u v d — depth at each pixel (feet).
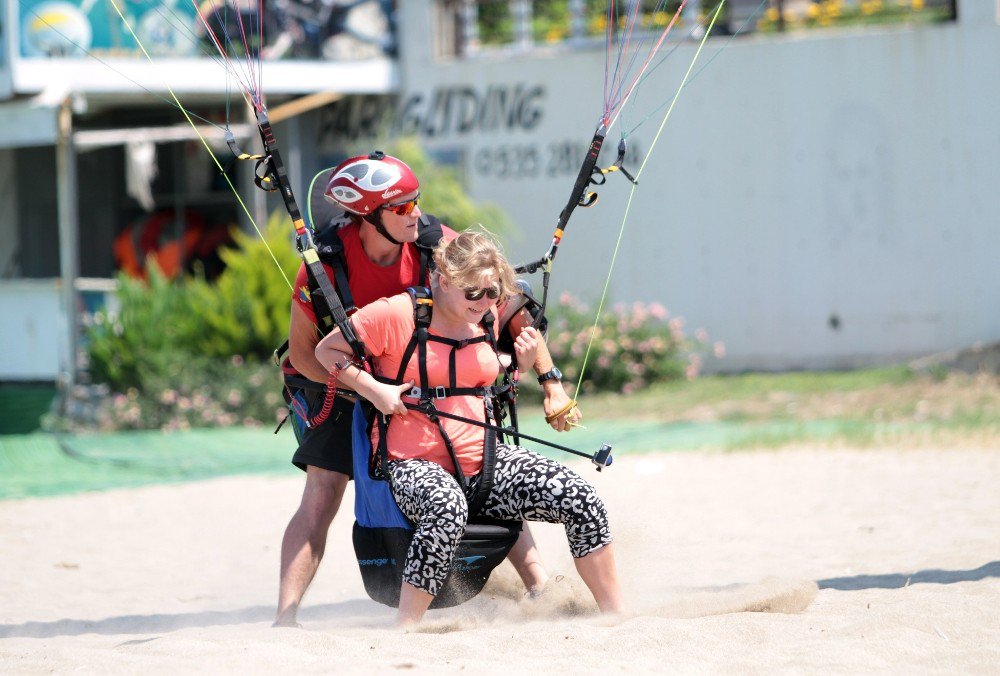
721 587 70.03
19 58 194.90
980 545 81.71
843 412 168.76
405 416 57.62
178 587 82.17
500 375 67.26
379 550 58.44
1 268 246.47
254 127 212.64
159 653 53.06
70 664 52.16
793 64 205.16
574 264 220.43
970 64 195.31
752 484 117.19
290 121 234.58
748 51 207.62
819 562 79.05
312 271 57.93
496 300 57.82
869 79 201.05
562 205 220.02
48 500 126.93
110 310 204.74
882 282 201.67
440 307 57.88
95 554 95.91
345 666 48.80
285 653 51.31
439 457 57.77
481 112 225.35
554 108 219.82
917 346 199.82
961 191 196.75
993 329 195.11
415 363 57.31
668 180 213.66
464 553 56.95
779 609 60.64
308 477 63.21
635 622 55.62
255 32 145.69
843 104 202.69
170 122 236.02
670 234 214.07
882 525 92.99
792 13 218.18
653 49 67.05
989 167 195.00
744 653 50.96
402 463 57.11
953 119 196.65
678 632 53.52
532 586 62.85
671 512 102.42
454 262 56.54
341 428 61.46
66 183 192.54
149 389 185.26
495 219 213.66
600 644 52.29
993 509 98.07
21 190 246.27
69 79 197.88
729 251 210.38
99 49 200.34
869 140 201.36
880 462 128.16
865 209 202.08
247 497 124.57
